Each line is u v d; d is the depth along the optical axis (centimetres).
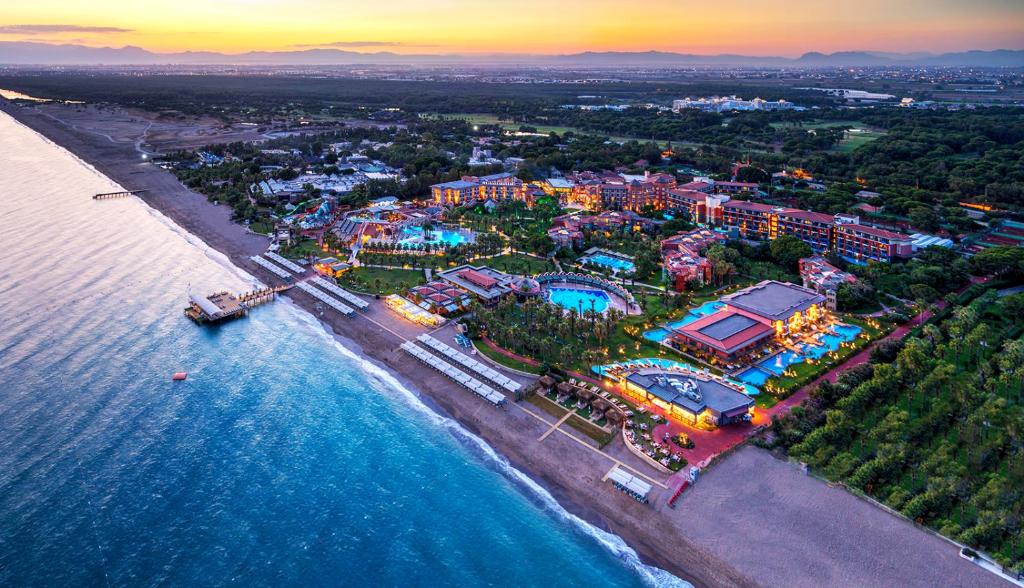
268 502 11850
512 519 11638
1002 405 13425
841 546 10631
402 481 12581
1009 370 14962
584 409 14900
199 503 11731
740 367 16462
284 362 17312
